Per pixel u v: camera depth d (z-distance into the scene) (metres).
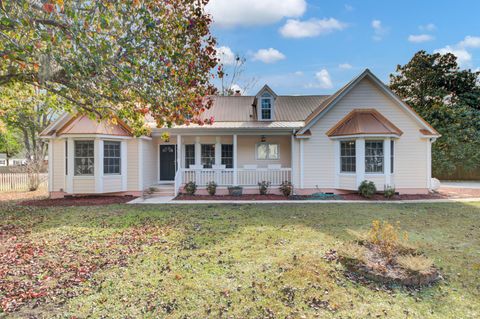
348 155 12.52
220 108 15.58
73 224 7.49
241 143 14.90
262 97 14.30
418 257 4.34
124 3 5.48
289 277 4.12
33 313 3.27
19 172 20.23
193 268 4.49
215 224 7.41
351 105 12.87
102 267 4.58
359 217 8.23
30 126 25.58
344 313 3.25
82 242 5.92
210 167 14.91
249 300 3.52
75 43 4.88
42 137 12.48
